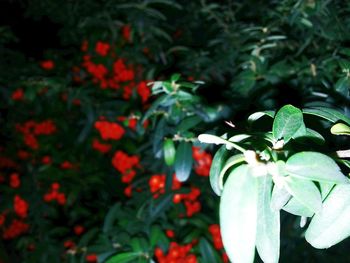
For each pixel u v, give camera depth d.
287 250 0.88
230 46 0.97
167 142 0.60
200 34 1.28
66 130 1.22
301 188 0.22
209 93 0.84
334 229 0.23
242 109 0.58
